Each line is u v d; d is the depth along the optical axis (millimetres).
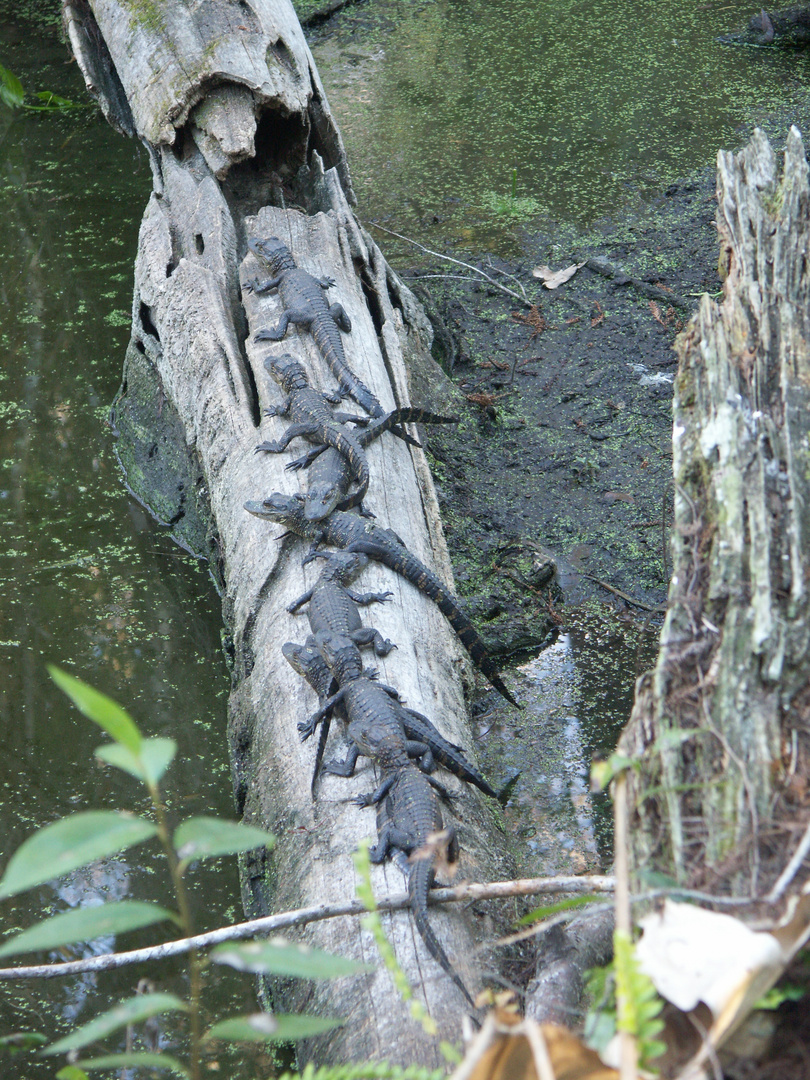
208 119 6566
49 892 4238
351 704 3754
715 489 2645
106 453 6945
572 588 5598
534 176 9398
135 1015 1637
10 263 8695
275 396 5441
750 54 11016
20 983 3834
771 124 9727
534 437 6598
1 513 6480
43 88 11023
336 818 3553
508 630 5332
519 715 4902
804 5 11219
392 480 5164
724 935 1812
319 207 7129
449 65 11320
